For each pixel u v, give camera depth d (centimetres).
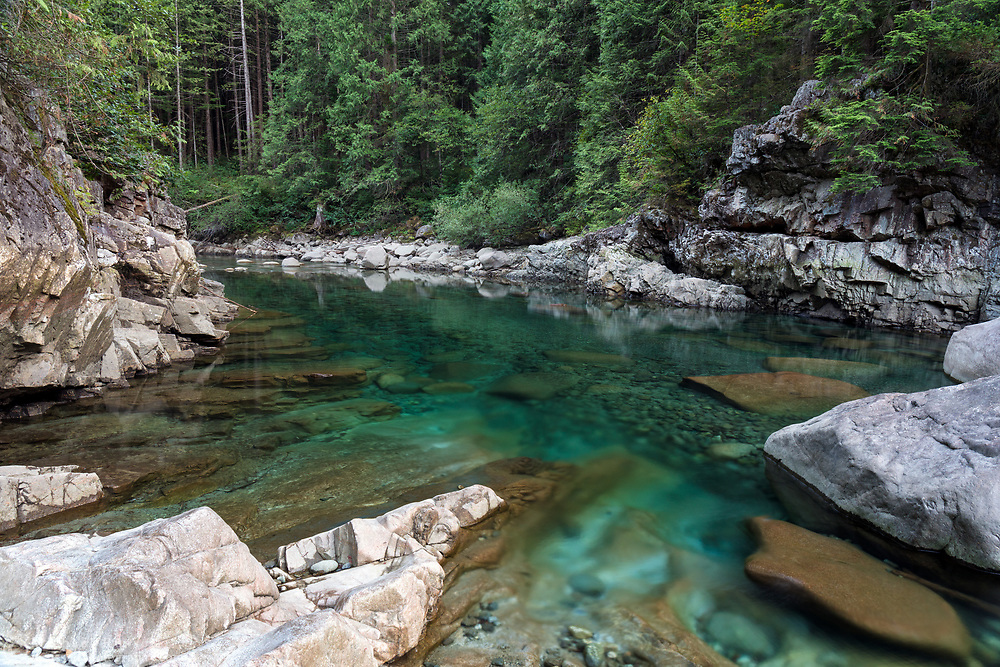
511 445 512
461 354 909
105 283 706
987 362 687
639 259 1700
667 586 307
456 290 1820
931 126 1038
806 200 1252
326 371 748
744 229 1402
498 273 2259
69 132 711
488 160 2702
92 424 510
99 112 699
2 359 468
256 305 1388
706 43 1542
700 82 1562
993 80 970
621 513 388
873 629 265
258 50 3962
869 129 1041
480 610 278
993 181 1020
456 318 1276
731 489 429
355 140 3108
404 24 3195
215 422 534
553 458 484
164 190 996
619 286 1666
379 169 3127
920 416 383
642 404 645
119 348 679
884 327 1146
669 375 783
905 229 1094
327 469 435
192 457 441
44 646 190
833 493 401
